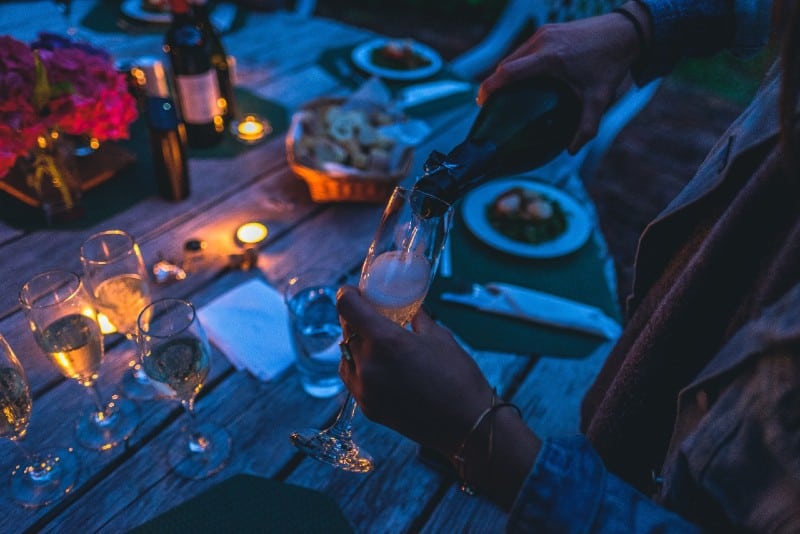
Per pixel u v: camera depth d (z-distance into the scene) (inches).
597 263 49.1
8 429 27.7
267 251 47.6
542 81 30.5
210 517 29.1
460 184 32.0
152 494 30.3
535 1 84.6
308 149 51.0
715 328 24.1
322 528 29.0
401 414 20.8
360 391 21.2
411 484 31.8
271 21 86.8
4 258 43.9
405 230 26.4
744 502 15.6
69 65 41.3
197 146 58.9
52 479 30.4
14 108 38.2
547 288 46.1
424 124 55.4
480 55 87.7
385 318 20.2
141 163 55.9
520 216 50.6
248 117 63.7
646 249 28.9
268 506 29.8
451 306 42.9
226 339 38.9
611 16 30.1
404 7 201.3
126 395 35.4
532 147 34.4
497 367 39.1
